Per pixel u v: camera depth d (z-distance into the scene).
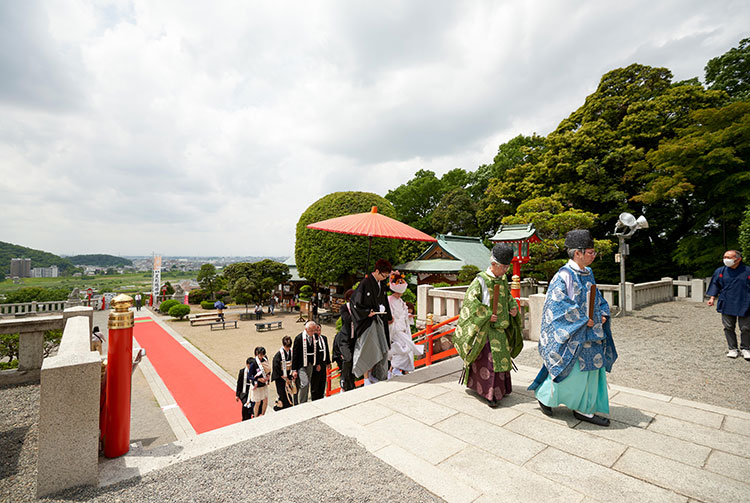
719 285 6.47
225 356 15.10
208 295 40.16
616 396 4.20
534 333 7.45
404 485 2.38
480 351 3.82
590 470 2.59
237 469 2.57
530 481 2.45
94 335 5.69
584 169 19.73
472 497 2.25
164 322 25.09
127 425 2.79
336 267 23.44
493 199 26.53
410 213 37.75
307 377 6.73
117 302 2.74
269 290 27.69
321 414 3.59
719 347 7.20
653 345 7.39
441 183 37.97
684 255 18.25
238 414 9.09
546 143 22.34
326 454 2.79
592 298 3.33
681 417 3.55
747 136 15.45
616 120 21.69
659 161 17.78
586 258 3.42
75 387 2.31
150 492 2.29
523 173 23.61
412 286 23.06
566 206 20.64
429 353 6.93
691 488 2.35
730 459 2.73
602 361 3.33
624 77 21.72
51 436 2.25
